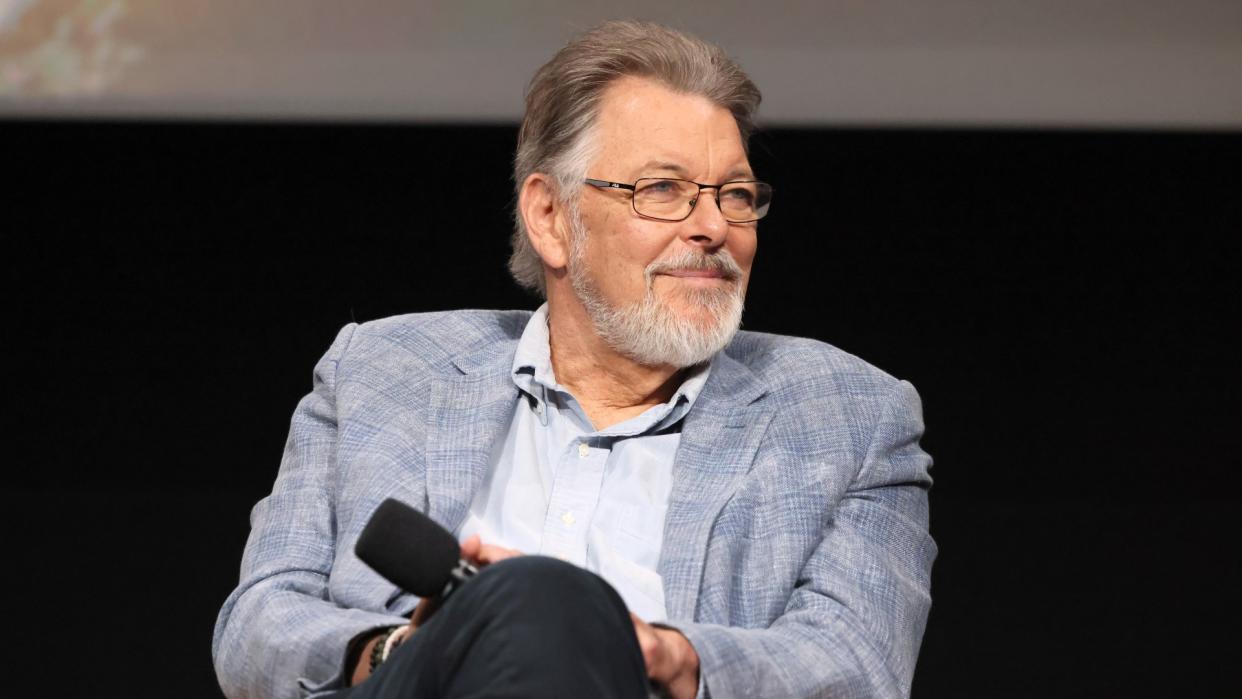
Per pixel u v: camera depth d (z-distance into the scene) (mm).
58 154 20578
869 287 20203
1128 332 19766
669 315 6328
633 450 6500
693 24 18672
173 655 13891
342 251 20672
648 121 6391
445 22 18938
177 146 20641
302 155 20672
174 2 19125
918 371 19734
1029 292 20000
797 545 6121
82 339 20469
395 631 5320
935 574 15781
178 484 18938
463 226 20656
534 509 6375
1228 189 19766
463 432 6473
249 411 19875
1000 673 13508
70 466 19250
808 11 18719
